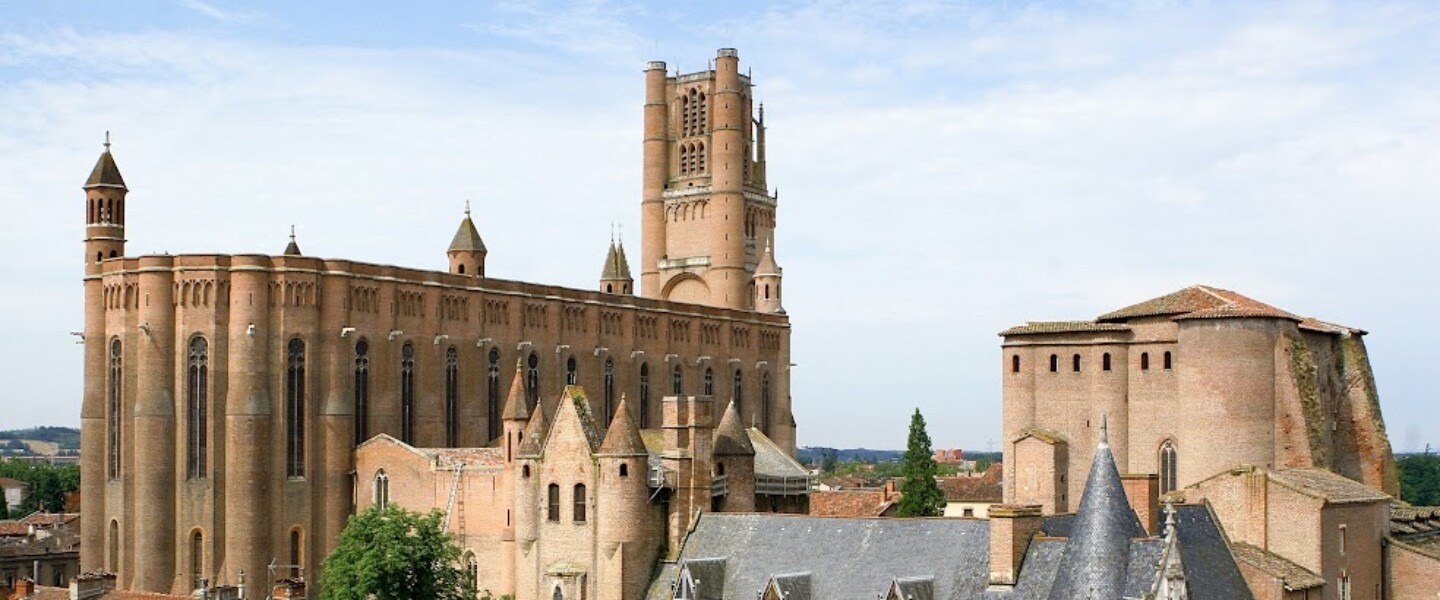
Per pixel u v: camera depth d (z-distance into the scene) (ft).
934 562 313.94
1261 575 348.38
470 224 608.19
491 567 438.81
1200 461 442.09
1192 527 315.78
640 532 370.12
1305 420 435.94
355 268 484.33
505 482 411.54
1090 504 277.85
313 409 469.57
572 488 376.48
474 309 531.50
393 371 495.41
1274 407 438.81
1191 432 444.96
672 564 366.63
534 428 389.39
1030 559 293.84
